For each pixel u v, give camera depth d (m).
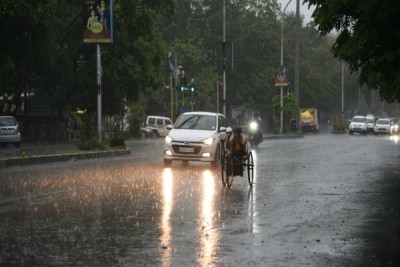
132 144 72.19
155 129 101.81
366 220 18.23
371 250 13.89
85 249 13.79
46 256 13.10
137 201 21.97
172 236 15.41
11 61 59.38
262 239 15.12
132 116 93.06
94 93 73.69
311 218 18.55
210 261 12.68
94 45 70.88
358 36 19.98
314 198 23.39
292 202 22.19
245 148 27.39
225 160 27.00
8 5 52.50
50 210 19.66
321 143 74.56
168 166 37.50
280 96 108.19
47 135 76.75
